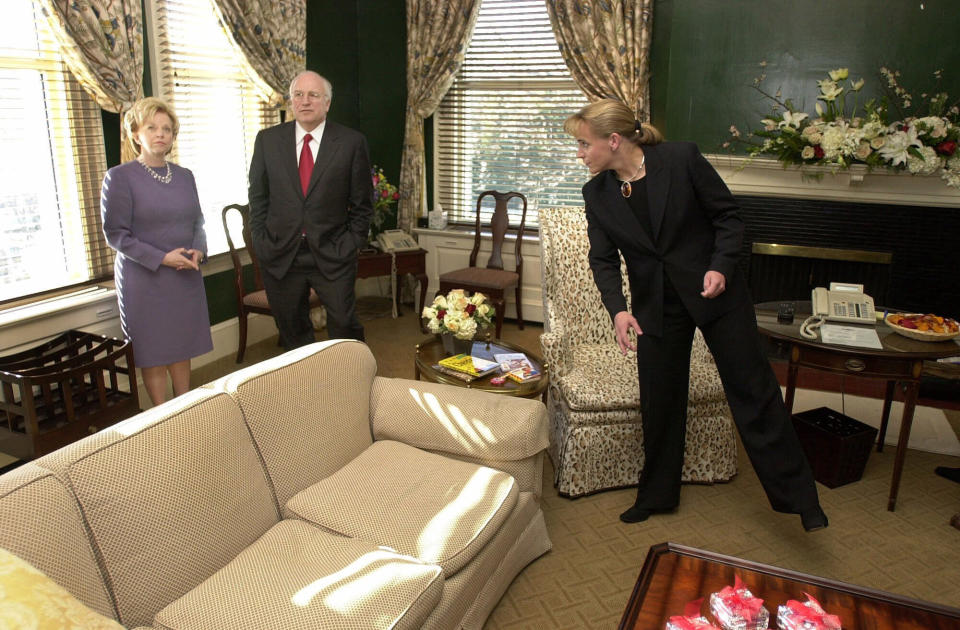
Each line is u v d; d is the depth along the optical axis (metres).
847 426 3.18
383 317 5.59
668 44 4.78
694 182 2.41
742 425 2.59
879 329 2.94
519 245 5.16
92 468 1.65
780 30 4.02
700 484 3.11
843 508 2.91
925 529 2.77
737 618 1.59
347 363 2.46
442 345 3.27
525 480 2.38
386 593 1.67
